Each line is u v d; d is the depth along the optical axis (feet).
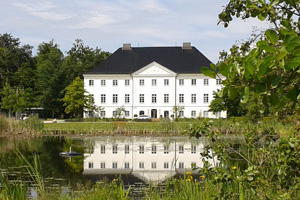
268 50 7.17
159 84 208.85
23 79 205.46
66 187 37.27
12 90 182.91
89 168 50.57
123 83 210.79
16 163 52.95
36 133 103.04
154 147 77.15
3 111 192.13
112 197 25.26
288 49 6.94
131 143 85.25
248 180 12.40
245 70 7.34
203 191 24.43
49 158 59.52
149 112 208.54
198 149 73.56
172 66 213.46
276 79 7.65
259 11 9.28
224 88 8.04
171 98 208.23
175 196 25.11
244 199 16.15
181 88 209.15
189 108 208.23
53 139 93.40
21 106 180.45
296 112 14.01
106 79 211.00
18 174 43.88
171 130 108.27
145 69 208.95
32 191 33.53
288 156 11.76
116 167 52.24
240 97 7.80
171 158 61.46
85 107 196.34
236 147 57.67
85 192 29.14
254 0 9.47
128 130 110.01
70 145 80.12
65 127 125.49
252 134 16.55
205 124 15.06
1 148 72.54
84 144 82.53
